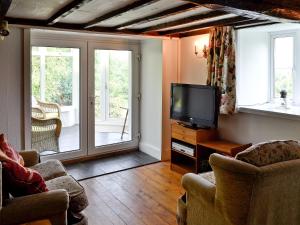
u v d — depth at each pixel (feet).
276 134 11.21
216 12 9.99
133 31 14.24
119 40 16.24
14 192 6.79
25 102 12.69
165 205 10.54
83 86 15.47
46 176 8.77
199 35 14.34
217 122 12.41
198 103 13.03
